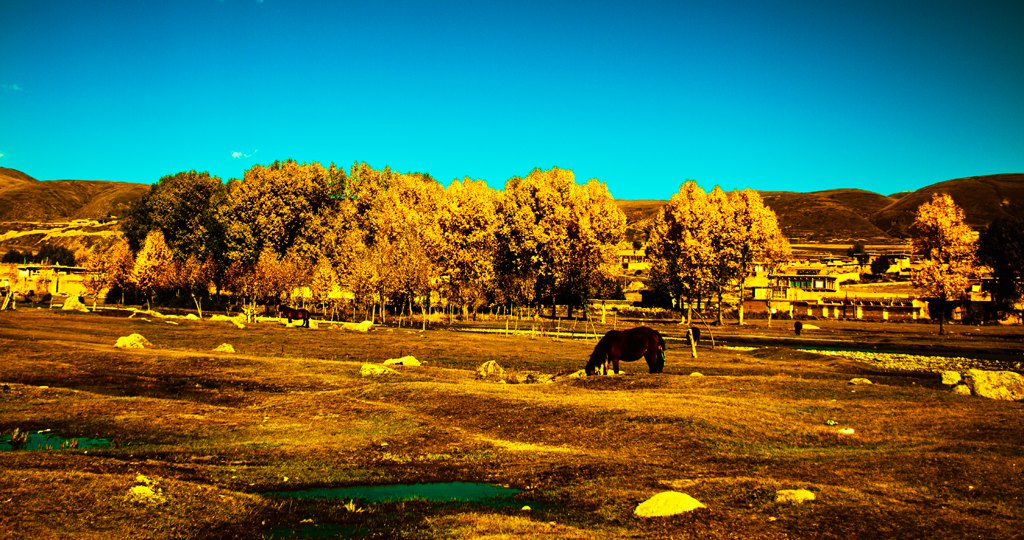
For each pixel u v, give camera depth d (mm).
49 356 42656
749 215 110875
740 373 44688
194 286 106625
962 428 23141
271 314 112250
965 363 56531
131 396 33500
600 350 38844
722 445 22391
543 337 79500
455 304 111938
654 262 122375
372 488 19391
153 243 106688
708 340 78000
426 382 35250
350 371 41094
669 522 14875
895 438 22547
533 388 34531
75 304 95938
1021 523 13836
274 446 24344
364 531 15102
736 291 129250
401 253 100000
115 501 16109
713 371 45500
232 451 23281
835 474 18344
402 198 130125
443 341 67000
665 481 18672
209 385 36969
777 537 13648
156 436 25484
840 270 180875
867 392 31266
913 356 62312
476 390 32844
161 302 123438
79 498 15984
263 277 101375
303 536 14812
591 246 108250
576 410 27344
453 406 30141
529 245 108812
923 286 93812
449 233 111062
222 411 30406
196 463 21438
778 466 19703
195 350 52031
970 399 29547
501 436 25797
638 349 38812
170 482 17984
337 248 114750
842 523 14188
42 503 15445
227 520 15906
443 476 20531
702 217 106062
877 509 14930
